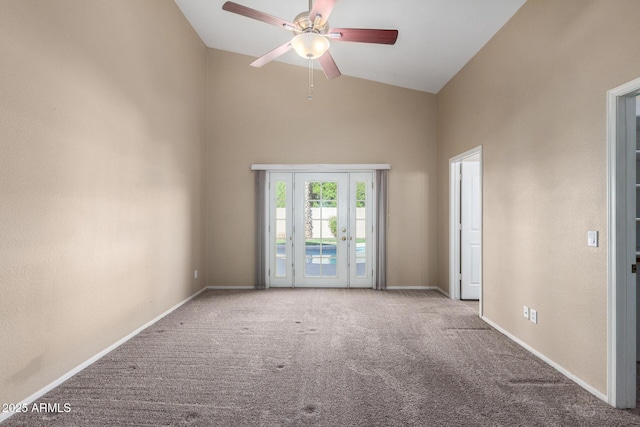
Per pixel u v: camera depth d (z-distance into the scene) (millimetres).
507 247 3432
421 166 5570
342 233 5633
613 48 2158
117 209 3145
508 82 3406
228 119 5555
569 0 2547
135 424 1976
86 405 2172
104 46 2932
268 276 5637
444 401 2223
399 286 5586
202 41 5320
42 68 2285
